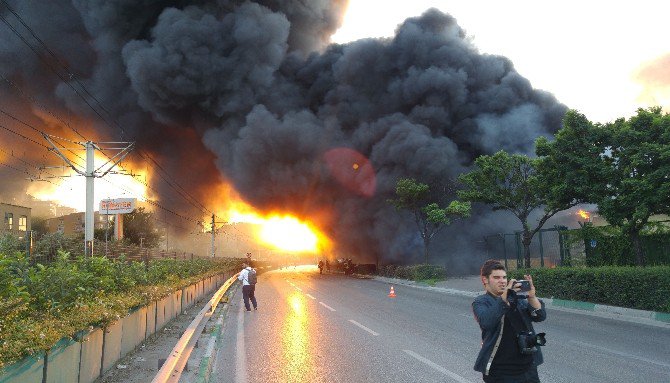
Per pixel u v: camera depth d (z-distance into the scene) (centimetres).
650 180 1431
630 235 1591
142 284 1105
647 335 1027
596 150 1630
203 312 1073
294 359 835
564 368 738
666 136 1480
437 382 663
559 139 1705
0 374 399
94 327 654
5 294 485
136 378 705
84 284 747
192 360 806
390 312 1527
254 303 1659
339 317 1412
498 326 314
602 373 705
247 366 788
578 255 2008
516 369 311
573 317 1327
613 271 1414
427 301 1902
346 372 731
